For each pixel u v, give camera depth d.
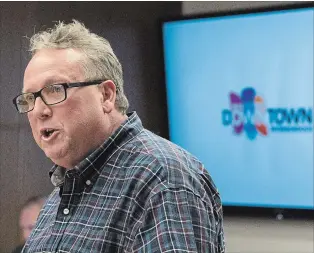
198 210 1.88
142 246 1.79
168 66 4.70
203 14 4.55
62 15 4.92
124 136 2.06
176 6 4.73
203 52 4.59
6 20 5.03
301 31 4.26
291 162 4.39
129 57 4.79
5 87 5.04
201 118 4.66
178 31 4.64
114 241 1.88
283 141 4.41
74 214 2.01
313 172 4.32
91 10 4.86
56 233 2.01
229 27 4.49
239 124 4.55
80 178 2.02
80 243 1.93
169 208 1.82
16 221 5.07
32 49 2.09
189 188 1.90
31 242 2.20
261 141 4.49
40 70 1.96
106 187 1.99
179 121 4.73
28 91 1.98
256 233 4.54
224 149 4.62
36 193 5.02
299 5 4.23
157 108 4.77
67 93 1.94
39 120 1.97
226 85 4.55
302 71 4.29
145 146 2.02
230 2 4.59
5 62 5.02
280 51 4.35
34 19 4.96
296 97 4.34
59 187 2.21
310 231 4.34
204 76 4.61
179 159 2.00
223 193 4.66
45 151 2.02
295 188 4.39
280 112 4.40
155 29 4.72
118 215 1.90
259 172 4.52
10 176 5.12
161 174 1.90
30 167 5.04
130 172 1.96
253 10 4.39
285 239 4.41
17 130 5.04
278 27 4.33
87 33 2.08
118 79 2.10
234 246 4.61
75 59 1.98
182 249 1.76
